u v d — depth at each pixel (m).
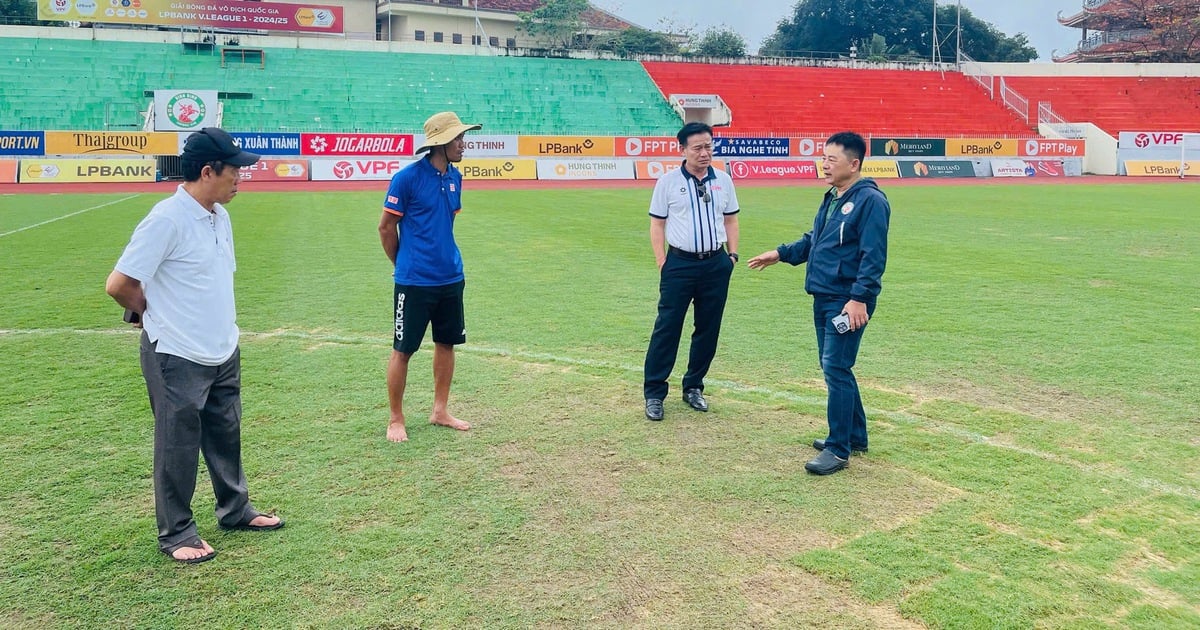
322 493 4.62
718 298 6.04
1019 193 28.91
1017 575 3.77
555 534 4.16
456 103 42.16
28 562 3.87
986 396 6.48
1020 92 50.41
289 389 6.52
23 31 39.47
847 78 50.19
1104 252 14.24
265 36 43.31
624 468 5.01
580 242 15.03
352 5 53.25
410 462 5.08
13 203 21.88
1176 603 3.56
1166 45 59.06
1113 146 42.09
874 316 9.23
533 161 35.84
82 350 7.59
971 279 11.55
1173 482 4.84
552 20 55.69
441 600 3.57
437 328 5.58
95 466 4.96
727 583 3.71
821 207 5.26
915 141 39.22
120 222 17.33
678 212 5.91
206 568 3.83
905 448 5.35
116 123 35.94
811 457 5.20
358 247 14.16
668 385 6.32
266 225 17.30
